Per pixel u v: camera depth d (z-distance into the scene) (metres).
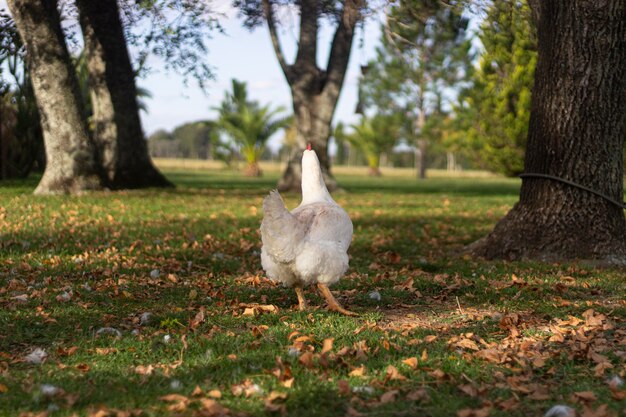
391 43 19.59
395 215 19.06
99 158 23.41
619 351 5.56
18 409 4.33
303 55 28.75
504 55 29.41
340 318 6.80
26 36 21.92
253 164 53.50
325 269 6.46
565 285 8.59
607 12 10.59
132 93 26.42
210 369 5.14
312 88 28.88
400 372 5.04
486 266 10.41
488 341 6.04
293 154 29.20
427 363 5.23
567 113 10.89
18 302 7.41
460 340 6.00
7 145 32.16
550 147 11.04
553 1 10.88
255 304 7.44
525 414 4.32
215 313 7.09
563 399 4.55
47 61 22.09
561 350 5.63
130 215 16.70
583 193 10.91
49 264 9.87
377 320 6.92
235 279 9.12
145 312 7.03
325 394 4.54
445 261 11.08
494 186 40.75
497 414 4.25
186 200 21.77
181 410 4.29
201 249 11.66
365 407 4.37
